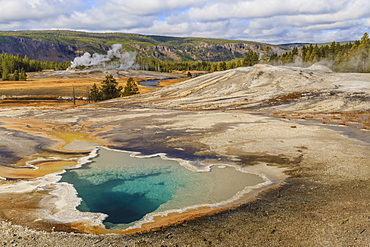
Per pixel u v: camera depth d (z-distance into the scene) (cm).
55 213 1390
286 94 5359
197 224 1254
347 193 1493
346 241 1074
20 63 19225
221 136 2872
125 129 3422
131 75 17275
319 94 5131
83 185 1762
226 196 1562
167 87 7538
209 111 4591
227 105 5009
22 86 11244
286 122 3494
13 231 1201
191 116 4134
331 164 1958
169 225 1257
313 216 1273
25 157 2352
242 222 1253
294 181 1711
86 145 2739
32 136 3148
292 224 1214
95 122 3991
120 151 2511
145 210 1427
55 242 1118
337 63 10994
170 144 2673
